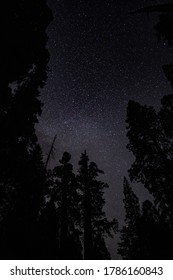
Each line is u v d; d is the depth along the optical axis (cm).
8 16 1134
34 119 1470
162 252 1214
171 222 1541
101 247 2028
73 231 2061
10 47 1165
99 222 2097
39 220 1526
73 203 2208
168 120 1919
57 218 1581
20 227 1296
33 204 1534
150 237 1325
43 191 1792
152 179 1791
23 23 1276
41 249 1290
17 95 1380
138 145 1927
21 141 1429
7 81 1170
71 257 1714
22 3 1292
